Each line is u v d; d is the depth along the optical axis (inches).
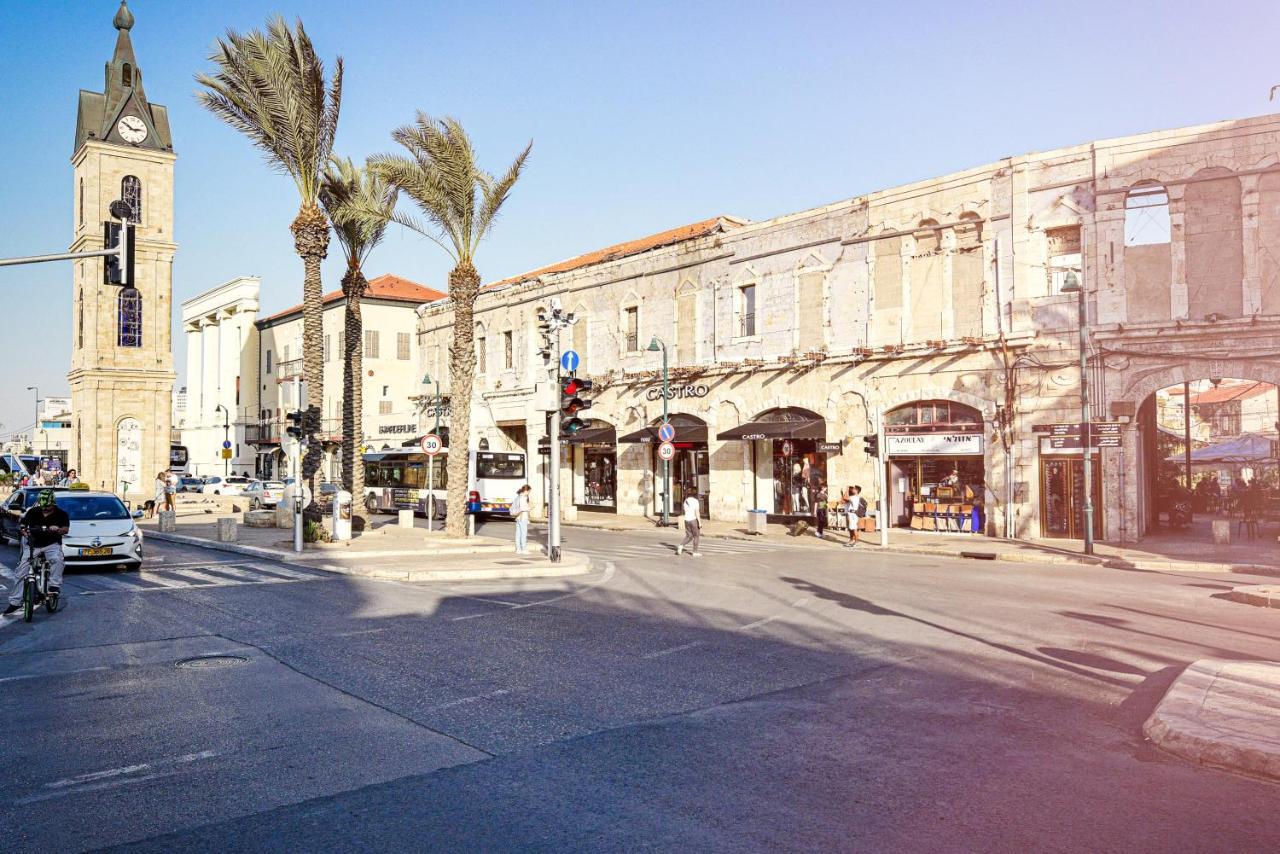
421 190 949.8
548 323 789.9
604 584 649.0
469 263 1002.7
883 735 269.9
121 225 609.9
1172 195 938.1
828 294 1205.7
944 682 337.7
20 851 188.4
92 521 707.4
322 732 275.3
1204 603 547.2
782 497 1298.0
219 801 217.2
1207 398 2321.6
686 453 1438.2
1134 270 957.8
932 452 1093.1
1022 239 1021.2
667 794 220.5
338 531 932.6
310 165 943.7
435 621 483.2
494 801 216.2
